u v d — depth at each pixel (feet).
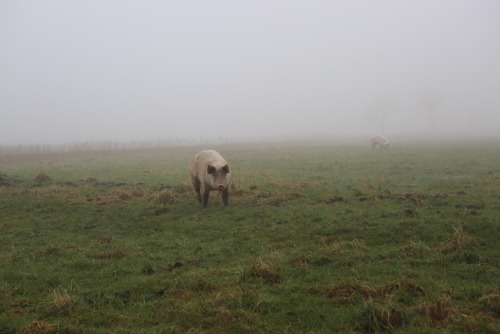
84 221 37.96
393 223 32.19
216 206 43.01
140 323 18.67
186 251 28.89
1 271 25.17
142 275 24.63
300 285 22.07
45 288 22.91
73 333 17.65
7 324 18.51
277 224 34.63
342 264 25.08
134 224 36.86
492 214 33.53
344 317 18.38
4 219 38.65
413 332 16.87
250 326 18.10
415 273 22.89
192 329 17.88
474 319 17.26
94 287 22.95
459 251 25.88
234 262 26.17
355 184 54.49
